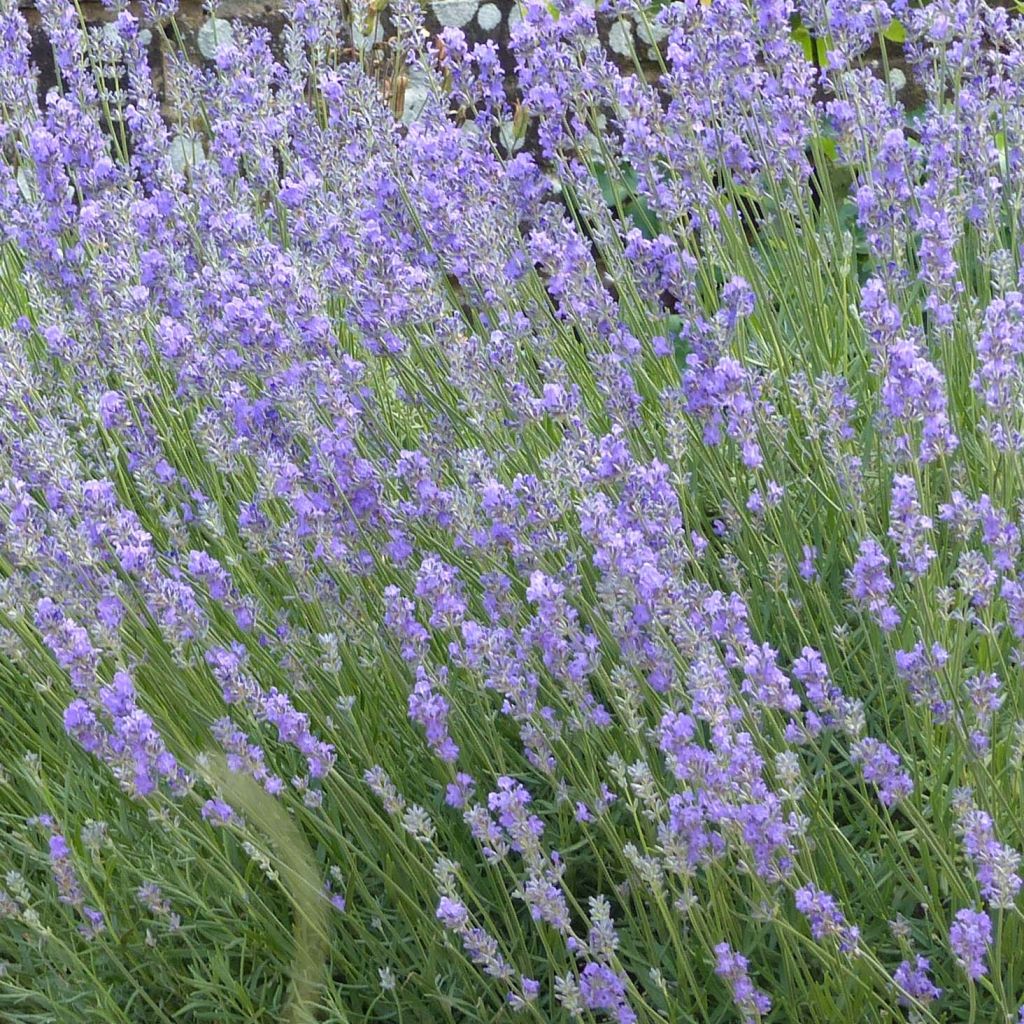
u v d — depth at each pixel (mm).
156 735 1979
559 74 3219
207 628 2217
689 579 2619
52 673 2354
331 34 4328
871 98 3137
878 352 2170
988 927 1789
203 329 2869
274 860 2082
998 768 2254
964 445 2723
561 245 2840
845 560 2721
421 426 3215
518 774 2404
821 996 2018
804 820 1891
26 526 2199
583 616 2539
